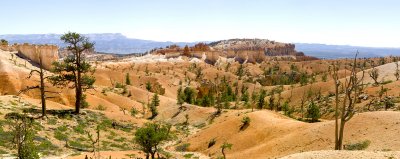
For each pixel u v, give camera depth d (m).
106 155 51.09
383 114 50.84
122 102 130.38
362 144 44.50
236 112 102.25
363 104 107.69
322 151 32.41
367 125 49.38
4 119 55.28
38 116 62.97
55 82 69.00
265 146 59.50
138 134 49.88
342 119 40.94
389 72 163.00
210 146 69.75
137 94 152.25
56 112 69.50
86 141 58.22
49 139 53.34
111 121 73.00
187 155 66.50
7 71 120.69
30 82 121.12
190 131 95.50
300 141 54.84
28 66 162.75
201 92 168.50
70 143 54.66
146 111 130.12
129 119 78.50
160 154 61.81
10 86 116.00
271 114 76.38
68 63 69.62
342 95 130.25
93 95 123.00
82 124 66.06
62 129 59.69
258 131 66.94
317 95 149.75
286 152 54.28
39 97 113.06
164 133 52.62
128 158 51.69
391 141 42.34
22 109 65.69
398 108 92.25
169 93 196.12
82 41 68.56
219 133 72.38
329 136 51.88
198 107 117.81
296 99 155.88
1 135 47.53
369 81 157.00
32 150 35.56
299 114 122.31
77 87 71.56
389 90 117.44
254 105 137.62
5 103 67.12
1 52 162.38
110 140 62.72
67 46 67.75
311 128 57.12
